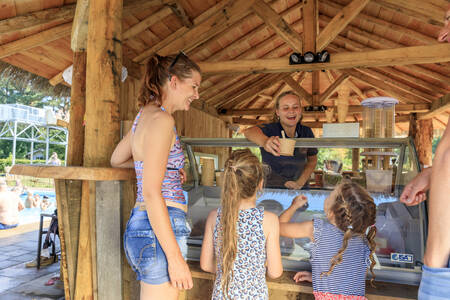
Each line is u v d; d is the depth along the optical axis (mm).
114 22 1752
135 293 1606
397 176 1553
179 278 1062
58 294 2770
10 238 4758
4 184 5512
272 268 1329
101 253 1535
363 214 1265
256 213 1312
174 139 1220
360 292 1265
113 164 1526
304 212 1568
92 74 1703
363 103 2410
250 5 4574
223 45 5652
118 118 1755
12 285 2963
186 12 4270
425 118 7953
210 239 1391
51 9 3092
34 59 3695
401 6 4480
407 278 1396
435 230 792
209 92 7168
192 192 1796
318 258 1331
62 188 1581
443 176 787
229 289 1239
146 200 1062
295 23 6875
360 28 5973
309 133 2406
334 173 1787
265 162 1856
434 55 4316
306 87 9539
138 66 4734
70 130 2186
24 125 22438
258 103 10148
